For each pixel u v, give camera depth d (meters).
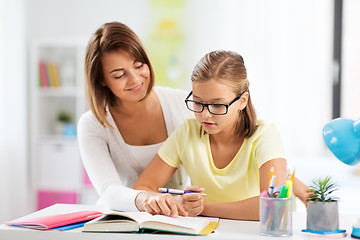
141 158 1.64
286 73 3.52
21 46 3.41
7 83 3.31
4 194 3.23
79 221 1.17
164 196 1.22
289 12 3.51
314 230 1.05
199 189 1.30
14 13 3.34
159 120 1.64
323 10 3.50
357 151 1.04
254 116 1.36
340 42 3.61
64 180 3.40
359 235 1.02
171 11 3.67
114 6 3.74
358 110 3.62
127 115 1.60
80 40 3.45
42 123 3.55
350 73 3.63
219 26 3.60
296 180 1.53
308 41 3.50
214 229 1.12
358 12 3.62
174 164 1.46
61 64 3.67
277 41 3.52
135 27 3.72
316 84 3.50
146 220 1.08
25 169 3.43
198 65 1.26
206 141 1.42
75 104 3.71
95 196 3.37
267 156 1.30
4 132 3.26
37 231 1.09
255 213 1.23
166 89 1.68
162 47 3.67
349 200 2.54
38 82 3.49
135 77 1.42
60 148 3.41
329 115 3.53
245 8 3.55
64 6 3.78
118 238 1.06
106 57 1.42
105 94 1.54
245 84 1.30
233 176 1.37
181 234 1.06
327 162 3.31
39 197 3.42
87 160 1.54
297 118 3.51
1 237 1.11
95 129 1.59
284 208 1.04
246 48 3.55
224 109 1.23
